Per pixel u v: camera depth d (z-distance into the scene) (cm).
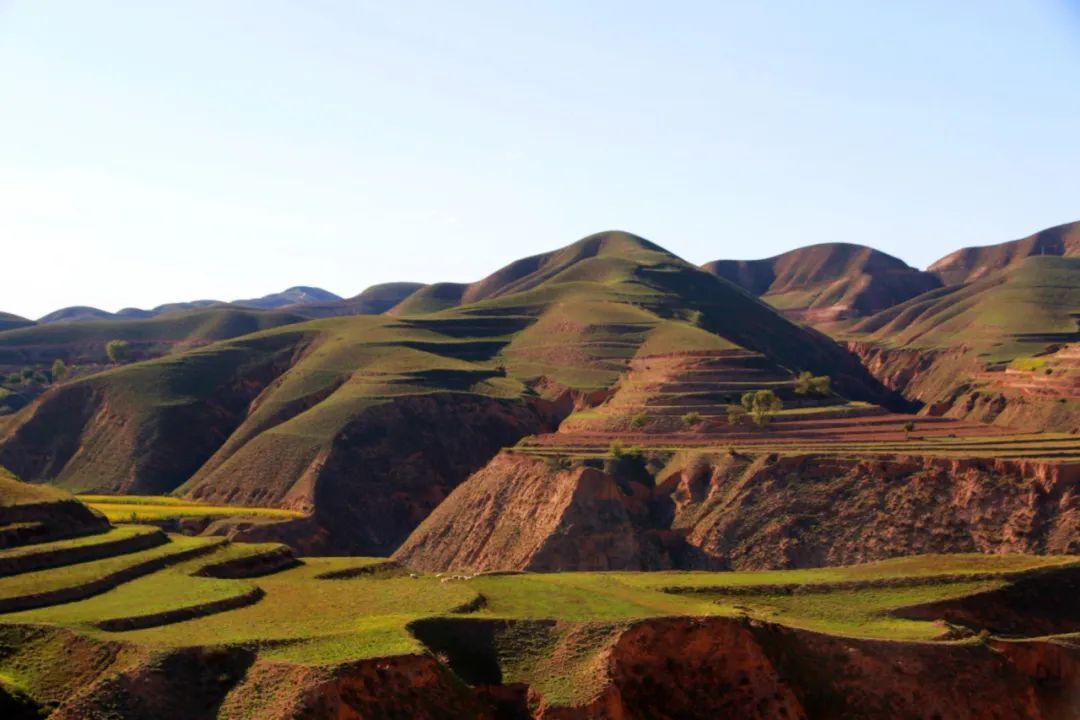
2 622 7375
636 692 7125
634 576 10175
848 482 13775
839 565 12825
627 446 16662
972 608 9156
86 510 10925
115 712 6281
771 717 7206
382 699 6412
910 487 13362
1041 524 12256
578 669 7125
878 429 17112
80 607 8000
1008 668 7950
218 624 7550
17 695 6550
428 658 6731
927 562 10550
